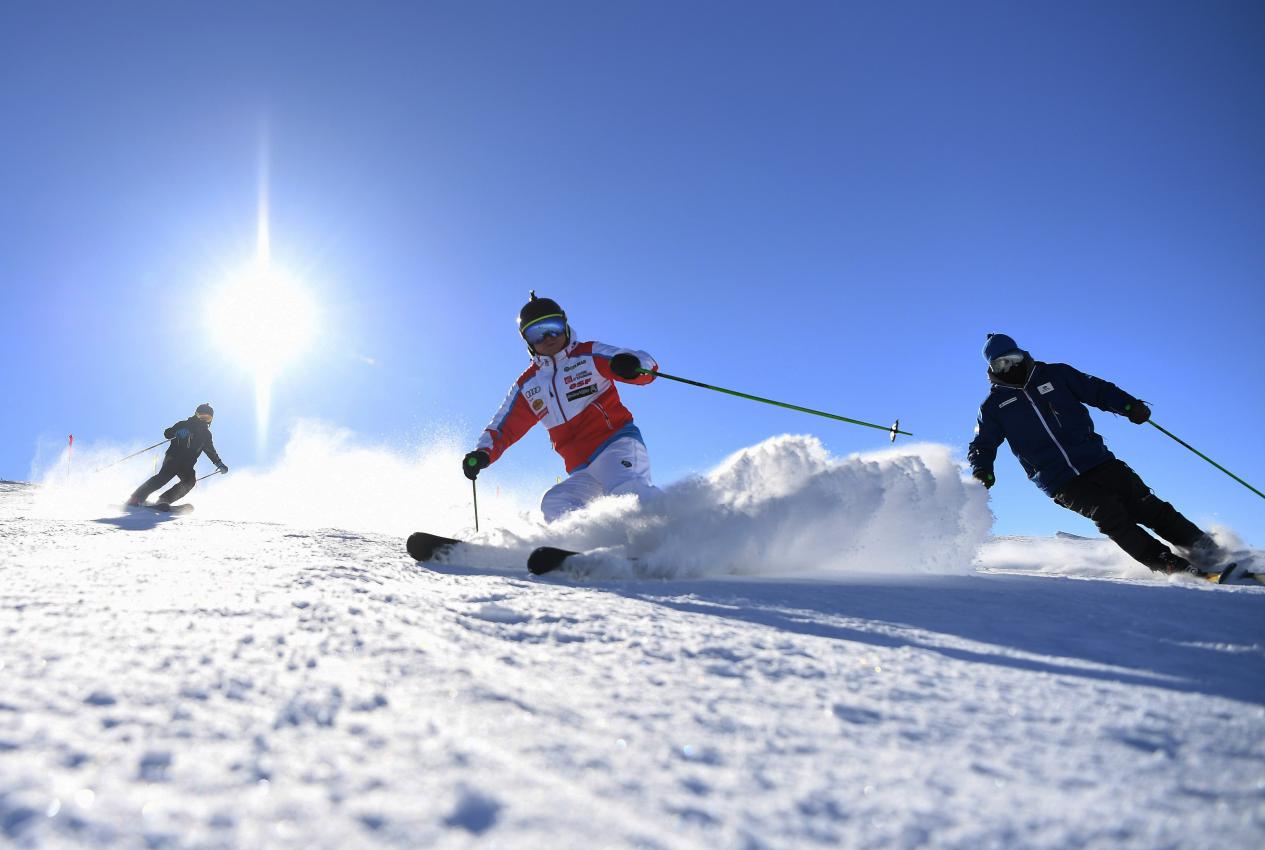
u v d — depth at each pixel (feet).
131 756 3.00
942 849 2.48
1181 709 4.09
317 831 2.46
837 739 3.52
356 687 4.07
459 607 6.63
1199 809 2.81
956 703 4.14
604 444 14.01
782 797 2.85
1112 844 2.53
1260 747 3.50
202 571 8.55
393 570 9.54
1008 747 3.46
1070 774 3.14
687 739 3.45
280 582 7.72
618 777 2.99
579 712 3.79
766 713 3.88
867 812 2.75
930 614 7.30
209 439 32.78
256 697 3.83
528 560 9.88
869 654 5.29
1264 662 5.36
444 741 3.32
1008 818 2.72
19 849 2.25
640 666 4.75
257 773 2.90
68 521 19.17
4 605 6.05
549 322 13.83
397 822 2.55
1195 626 6.82
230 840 2.39
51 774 2.80
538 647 5.18
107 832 2.39
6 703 3.55
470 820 2.59
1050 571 16.90
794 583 9.82
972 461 17.15
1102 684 4.61
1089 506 16.12
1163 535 16.15
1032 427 16.67
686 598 7.92
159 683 3.97
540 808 2.69
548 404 14.17
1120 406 16.56
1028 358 16.70
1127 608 7.81
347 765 3.01
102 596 6.58
